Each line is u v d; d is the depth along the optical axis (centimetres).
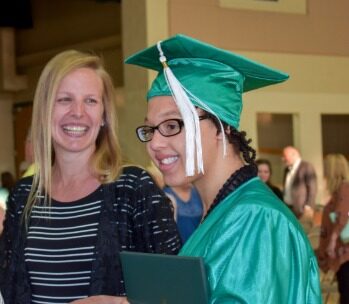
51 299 241
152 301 170
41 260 244
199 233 170
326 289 639
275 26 861
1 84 1365
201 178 174
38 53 1362
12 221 257
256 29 846
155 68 207
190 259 159
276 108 880
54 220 248
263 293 154
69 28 1306
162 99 173
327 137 917
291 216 163
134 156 761
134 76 777
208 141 170
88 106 253
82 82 253
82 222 245
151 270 169
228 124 173
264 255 156
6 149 1395
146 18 768
